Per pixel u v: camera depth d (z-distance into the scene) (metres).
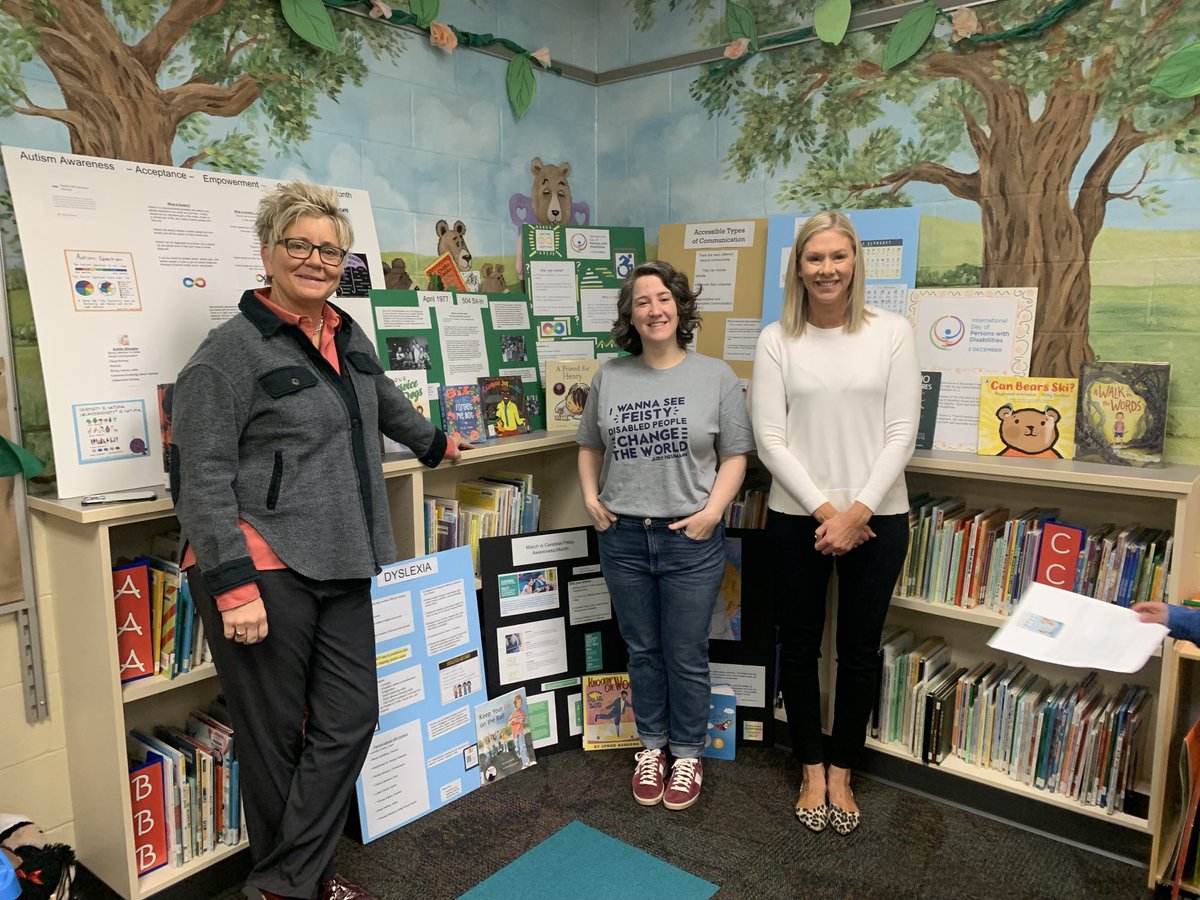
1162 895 1.91
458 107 2.82
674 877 1.97
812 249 2.01
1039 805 2.17
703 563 2.21
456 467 2.82
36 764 1.93
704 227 2.86
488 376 2.74
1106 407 2.16
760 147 2.89
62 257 1.81
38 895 1.71
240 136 2.24
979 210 2.45
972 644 2.50
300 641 1.67
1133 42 2.15
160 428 1.94
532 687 2.56
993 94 2.39
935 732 2.29
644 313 2.16
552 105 3.16
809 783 2.22
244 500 1.61
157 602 1.88
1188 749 1.81
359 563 1.71
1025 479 2.10
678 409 2.19
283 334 1.64
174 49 2.09
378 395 2.01
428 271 2.74
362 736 1.81
